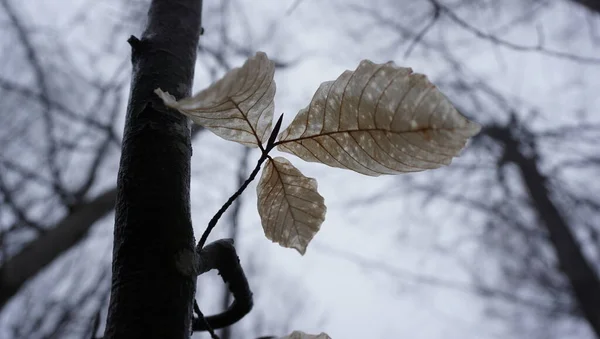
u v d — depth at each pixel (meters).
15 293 1.48
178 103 0.24
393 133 0.27
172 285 0.26
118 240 0.27
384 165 0.28
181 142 0.30
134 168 0.28
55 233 1.63
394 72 0.26
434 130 0.25
